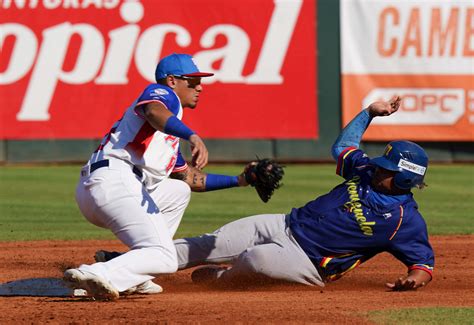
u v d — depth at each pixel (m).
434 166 61.72
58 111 58.50
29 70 58.06
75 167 58.94
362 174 19.84
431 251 19.88
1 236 32.25
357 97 60.56
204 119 59.44
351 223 19.39
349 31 60.38
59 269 24.31
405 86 60.62
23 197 45.59
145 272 18.05
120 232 18.47
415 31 60.53
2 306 17.97
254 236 20.44
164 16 58.97
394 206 19.31
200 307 17.73
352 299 18.83
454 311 17.19
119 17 58.59
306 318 16.48
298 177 54.62
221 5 59.31
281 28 60.03
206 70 59.25
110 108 58.84
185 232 33.09
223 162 60.22
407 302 18.42
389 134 60.56
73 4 58.25
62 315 16.89
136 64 58.78
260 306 17.84
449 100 60.91
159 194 20.22
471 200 45.75
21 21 57.81
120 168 18.47
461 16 60.78
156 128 17.80
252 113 59.88
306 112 60.50
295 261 19.75
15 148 59.16
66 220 37.59
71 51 58.34
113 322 16.17
